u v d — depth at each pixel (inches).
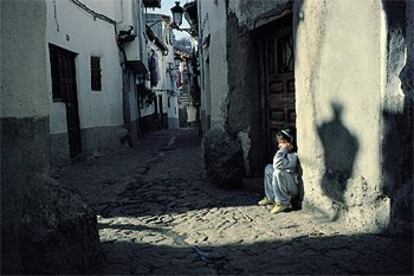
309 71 194.9
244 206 223.1
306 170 202.1
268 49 262.7
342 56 171.2
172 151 516.4
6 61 117.9
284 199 207.8
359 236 161.3
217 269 140.6
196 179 309.7
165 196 258.7
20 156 123.2
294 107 236.5
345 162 173.9
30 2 132.4
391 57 147.3
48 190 130.3
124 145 549.6
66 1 382.0
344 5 167.9
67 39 382.9
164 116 1175.6
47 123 143.5
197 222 197.9
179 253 157.1
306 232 172.1
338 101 175.5
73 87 412.5
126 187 291.3
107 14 498.0
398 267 132.6
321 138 188.9
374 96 155.7
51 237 120.6
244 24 264.5
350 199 172.1
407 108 145.5
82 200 139.0
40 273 119.6
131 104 627.8
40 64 139.2
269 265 141.8
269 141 269.4
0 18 115.4
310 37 192.1
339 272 132.7
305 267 138.3
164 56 1192.8
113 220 207.9
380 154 154.8
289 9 217.3
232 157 269.7
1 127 114.1
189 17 572.7
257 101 273.0
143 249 162.2
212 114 327.9
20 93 124.9
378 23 151.1
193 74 767.7
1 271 111.0
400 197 150.5
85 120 430.0
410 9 145.6
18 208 120.3
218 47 305.9
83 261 131.2
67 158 367.2
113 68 520.4
